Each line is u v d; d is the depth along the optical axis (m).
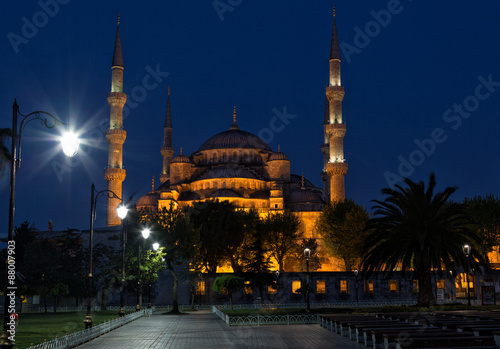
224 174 146.50
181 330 40.47
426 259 48.19
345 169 137.50
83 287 92.50
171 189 148.25
